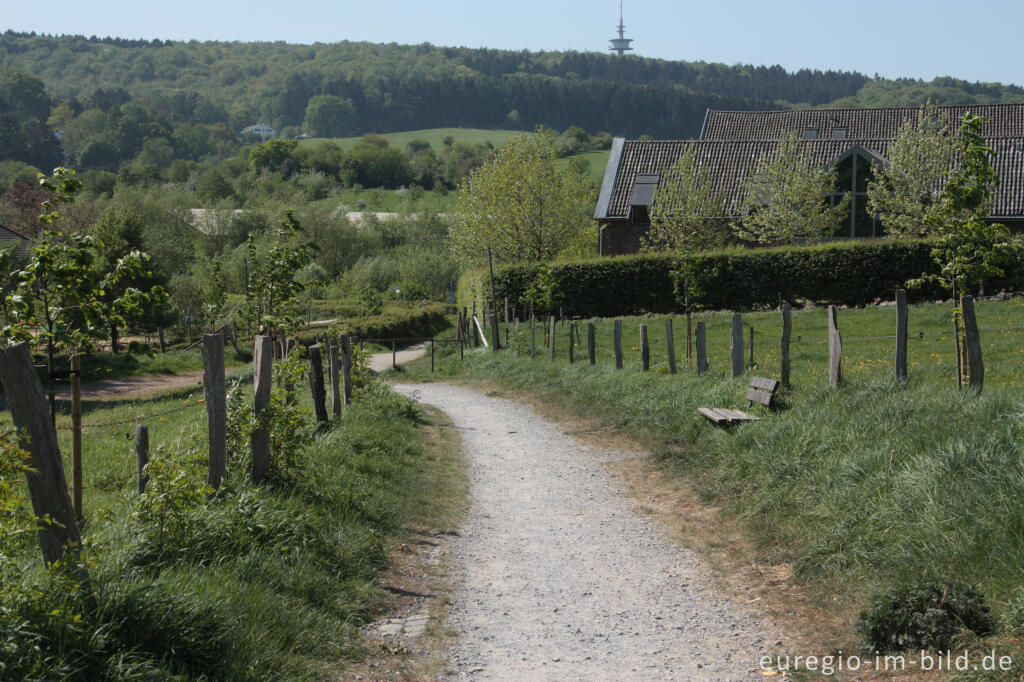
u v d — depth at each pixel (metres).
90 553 4.91
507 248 47.62
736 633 6.16
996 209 37.53
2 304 6.09
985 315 23.22
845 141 42.12
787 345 12.48
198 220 77.38
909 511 6.84
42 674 4.06
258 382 8.38
